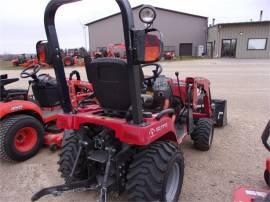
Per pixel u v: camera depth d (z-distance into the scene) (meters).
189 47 35.31
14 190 3.12
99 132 2.64
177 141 3.09
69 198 2.94
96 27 35.25
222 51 30.05
